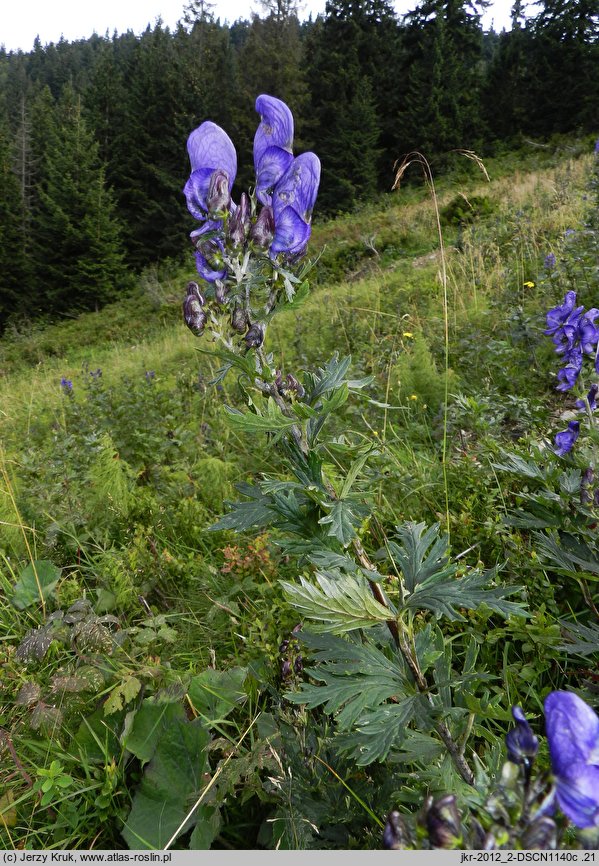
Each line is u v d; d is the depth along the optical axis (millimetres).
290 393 1860
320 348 8242
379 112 43875
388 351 7090
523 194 18047
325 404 1689
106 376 12727
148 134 44188
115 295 36156
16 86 93938
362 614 1695
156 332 22562
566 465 2920
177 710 2641
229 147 1863
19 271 37312
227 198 1783
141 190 44000
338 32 46719
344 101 43062
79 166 38312
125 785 2541
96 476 4840
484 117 43125
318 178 1837
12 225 38625
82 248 36531
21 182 45688
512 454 3010
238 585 3525
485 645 2676
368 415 5648
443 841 859
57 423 7141
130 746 2588
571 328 2754
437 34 42375
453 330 7355
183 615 3615
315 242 24203
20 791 2570
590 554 2619
